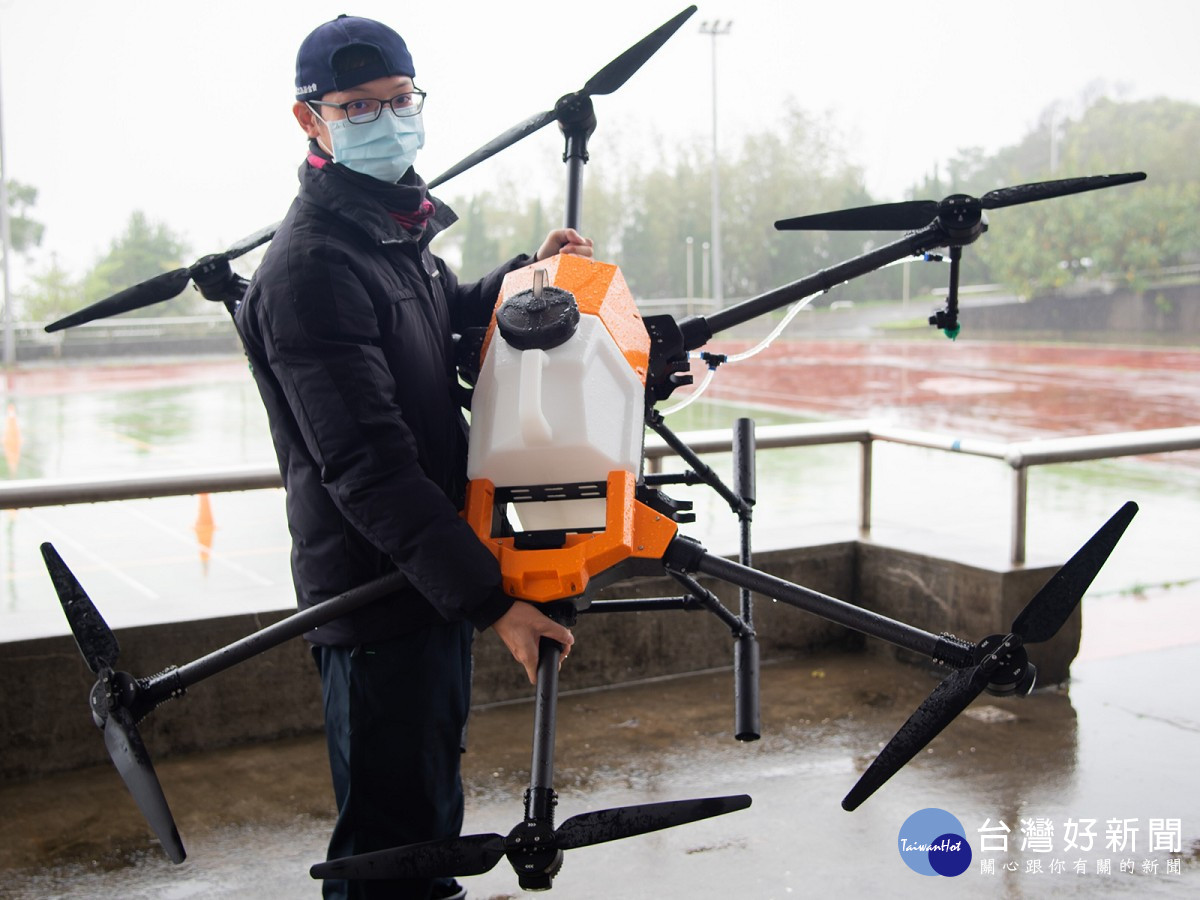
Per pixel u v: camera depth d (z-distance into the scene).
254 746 3.41
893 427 4.24
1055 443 3.88
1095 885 2.52
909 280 39.34
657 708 3.65
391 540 1.77
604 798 3.01
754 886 2.54
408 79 1.98
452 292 2.42
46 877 2.65
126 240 40.62
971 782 3.06
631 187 36.59
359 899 2.07
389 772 2.06
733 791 3.04
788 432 4.11
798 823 2.84
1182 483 12.51
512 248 32.16
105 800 3.06
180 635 3.30
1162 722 3.48
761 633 4.07
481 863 1.53
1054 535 9.22
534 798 1.55
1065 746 3.29
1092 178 1.97
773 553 4.06
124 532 11.95
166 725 3.33
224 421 22.00
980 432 19.08
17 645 3.15
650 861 2.67
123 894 2.57
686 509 1.96
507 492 1.83
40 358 34.53
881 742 3.35
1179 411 20.86
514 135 2.29
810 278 2.14
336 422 1.79
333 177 1.97
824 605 1.71
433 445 2.00
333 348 1.82
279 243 1.91
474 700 3.70
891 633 1.68
